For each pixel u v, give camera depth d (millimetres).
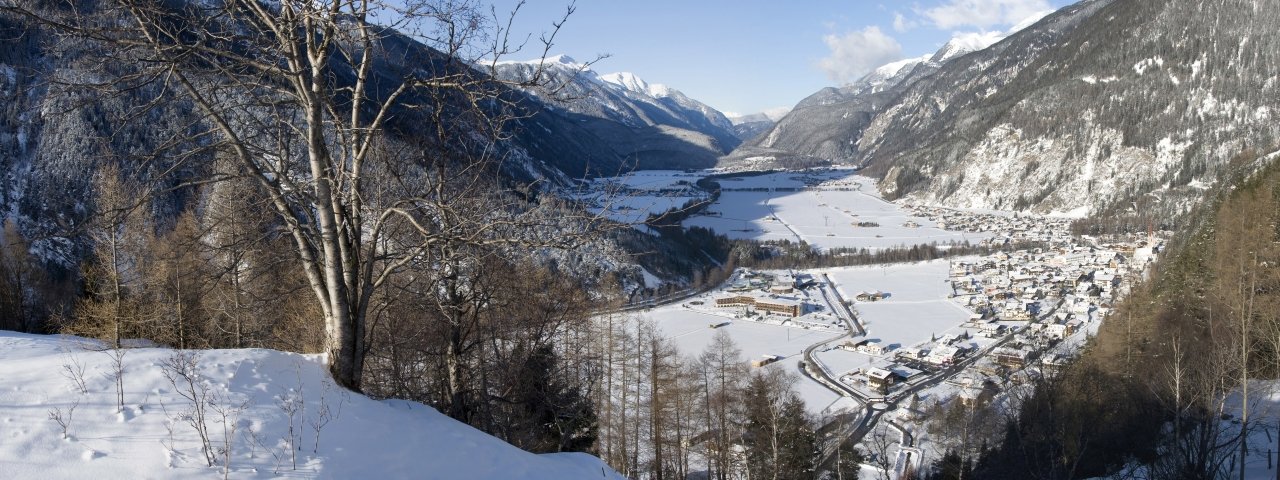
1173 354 31641
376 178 10664
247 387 7719
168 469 6008
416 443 7750
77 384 7059
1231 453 23969
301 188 9164
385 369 14305
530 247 9227
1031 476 27922
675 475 28047
